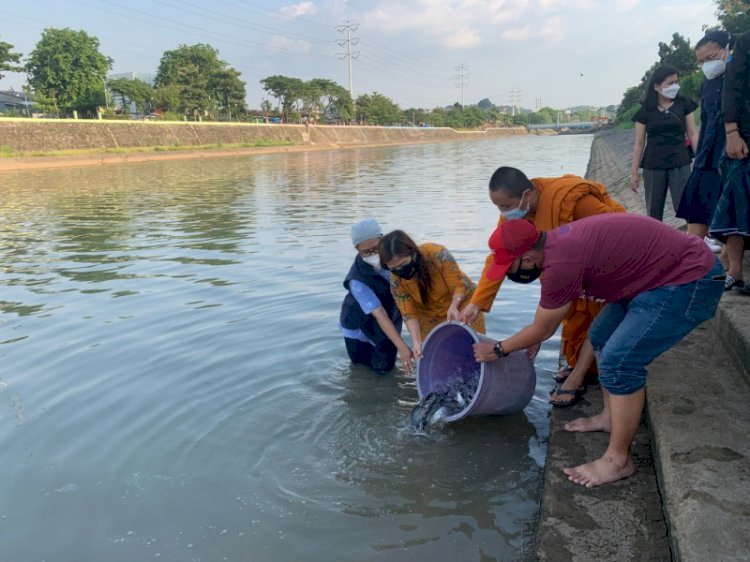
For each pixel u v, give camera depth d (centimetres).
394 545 291
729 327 372
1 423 415
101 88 5438
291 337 557
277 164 3481
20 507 326
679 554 229
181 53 6975
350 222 1209
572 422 373
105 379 480
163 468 360
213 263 869
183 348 539
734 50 394
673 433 300
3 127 3672
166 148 4506
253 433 398
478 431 397
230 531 304
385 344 486
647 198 598
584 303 394
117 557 287
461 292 438
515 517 310
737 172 402
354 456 371
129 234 1149
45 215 1452
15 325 618
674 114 565
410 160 3612
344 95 8831
